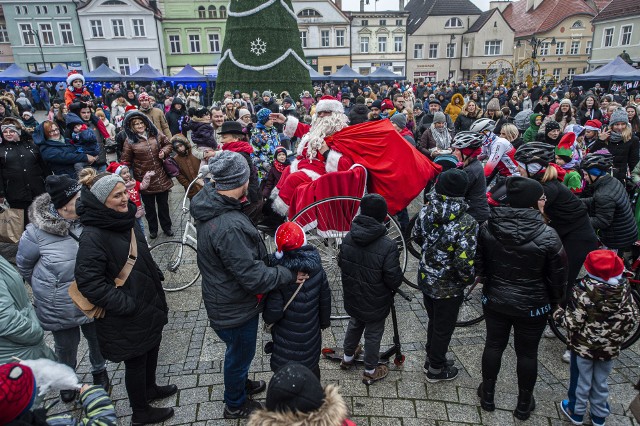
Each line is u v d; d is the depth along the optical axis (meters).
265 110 6.15
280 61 16.22
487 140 5.08
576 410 2.87
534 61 31.41
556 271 2.62
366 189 4.38
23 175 5.47
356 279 3.11
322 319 2.94
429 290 3.11
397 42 46.22
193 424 2.96
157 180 5.90
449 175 2.91
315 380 1.54
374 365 3.28
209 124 6.01
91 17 39.19
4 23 40.53
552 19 46.38
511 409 3.06
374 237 3.01
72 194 2.91
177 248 5.25
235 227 2.53
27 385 1.42
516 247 2.66
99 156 6.82
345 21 44.03
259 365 3.56
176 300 4.64
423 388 3.28
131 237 2.69
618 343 2.63
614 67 22.16
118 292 2.55
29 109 14.48
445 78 48.50
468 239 2.86
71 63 40.16
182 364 3.59
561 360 3.60
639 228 4.93
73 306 2.96
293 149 10.80
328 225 4.26
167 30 42.25
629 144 5.98
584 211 3.52
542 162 3.42
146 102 7.88
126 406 3.17
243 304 2.68
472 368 3.51
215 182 2.58
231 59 16.27
